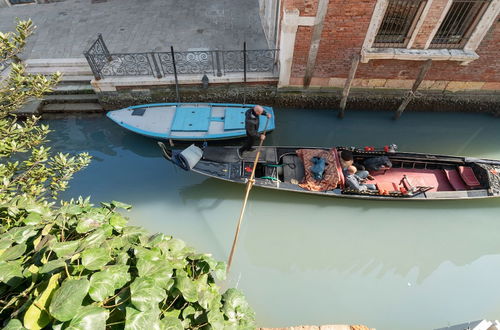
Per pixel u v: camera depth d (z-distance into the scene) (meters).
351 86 7.92
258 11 10.09
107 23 9.51
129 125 6.85
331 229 6.00
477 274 5.39
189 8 10.21
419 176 6.32
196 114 7.17
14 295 2.20
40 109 7.73
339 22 6.48
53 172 3.96
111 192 6.38
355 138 7.84
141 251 2.81
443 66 7.38
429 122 8.30
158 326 2.23
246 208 6.23
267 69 7.93
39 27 9.35
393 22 6.53
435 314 4.84
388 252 5.69
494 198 6.30
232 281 5.18
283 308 4.88
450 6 6.20
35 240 2.61
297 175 6.06
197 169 5.89
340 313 4.84
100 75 7.49
